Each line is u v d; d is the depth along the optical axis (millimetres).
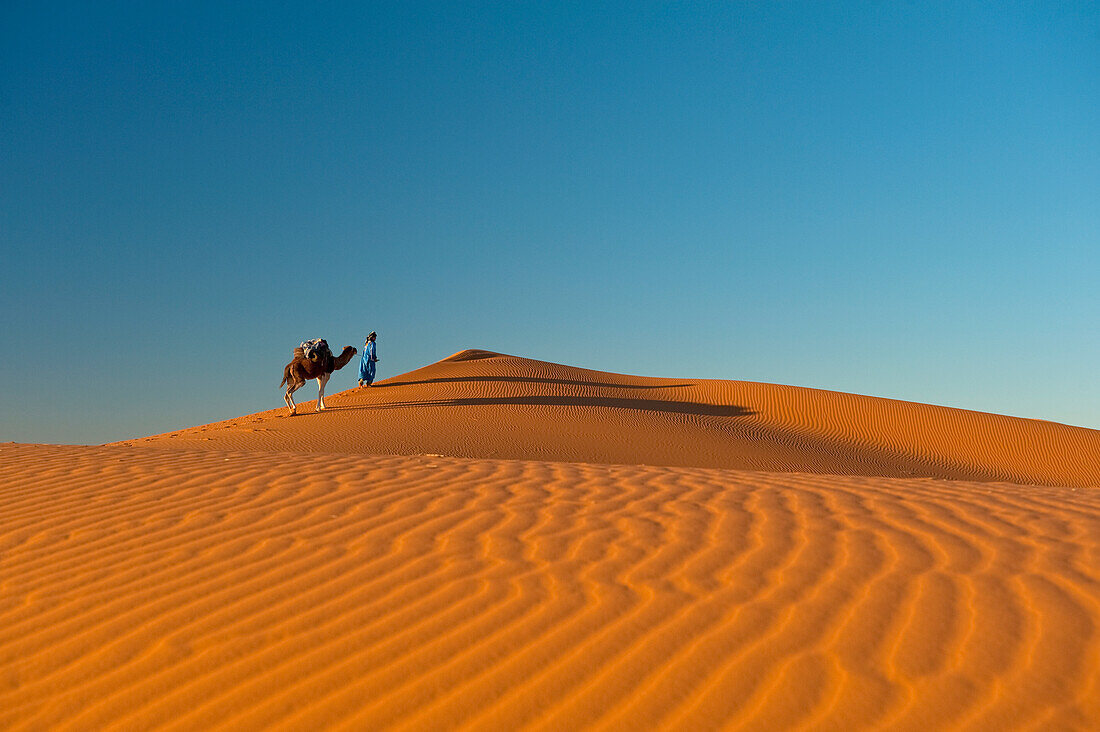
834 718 3447
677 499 7121
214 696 3934
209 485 7973
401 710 3713
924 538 5625
